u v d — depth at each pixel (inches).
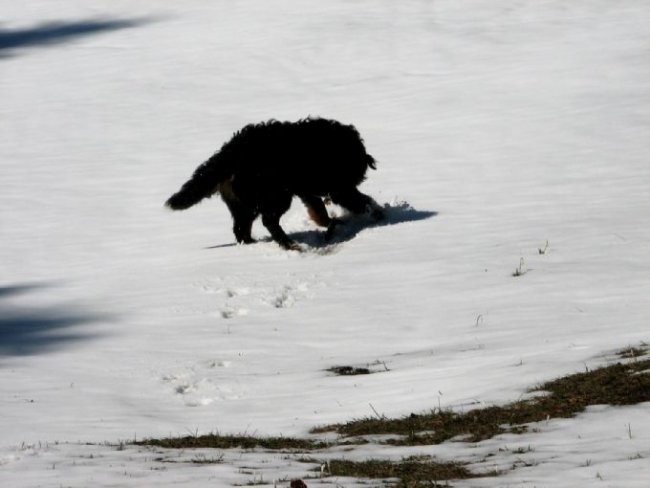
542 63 2704.2
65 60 3297.2
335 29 3314.5
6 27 3774.6
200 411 864.9
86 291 1350.9
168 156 2252.7
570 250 1270.9
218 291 1280.8
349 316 1131.9
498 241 1354.6
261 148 1413.6
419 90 2598.4
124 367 1019.9
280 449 693.9
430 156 1978.3
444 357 938.7
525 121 2158.0
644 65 2556.6
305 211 1626.5
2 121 2652.6
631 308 1023.0
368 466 606.5
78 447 712.4
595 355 838.5
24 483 580.7
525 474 553.0
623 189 1585.9
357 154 1462.8
